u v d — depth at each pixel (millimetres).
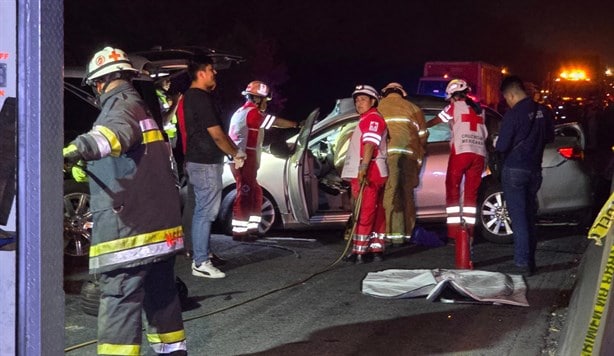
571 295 6762
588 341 3486
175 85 8117
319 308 6625
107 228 4305
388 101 8953
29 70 2914
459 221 7871
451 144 8008
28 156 2941
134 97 4387
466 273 7277
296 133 9961
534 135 7648
